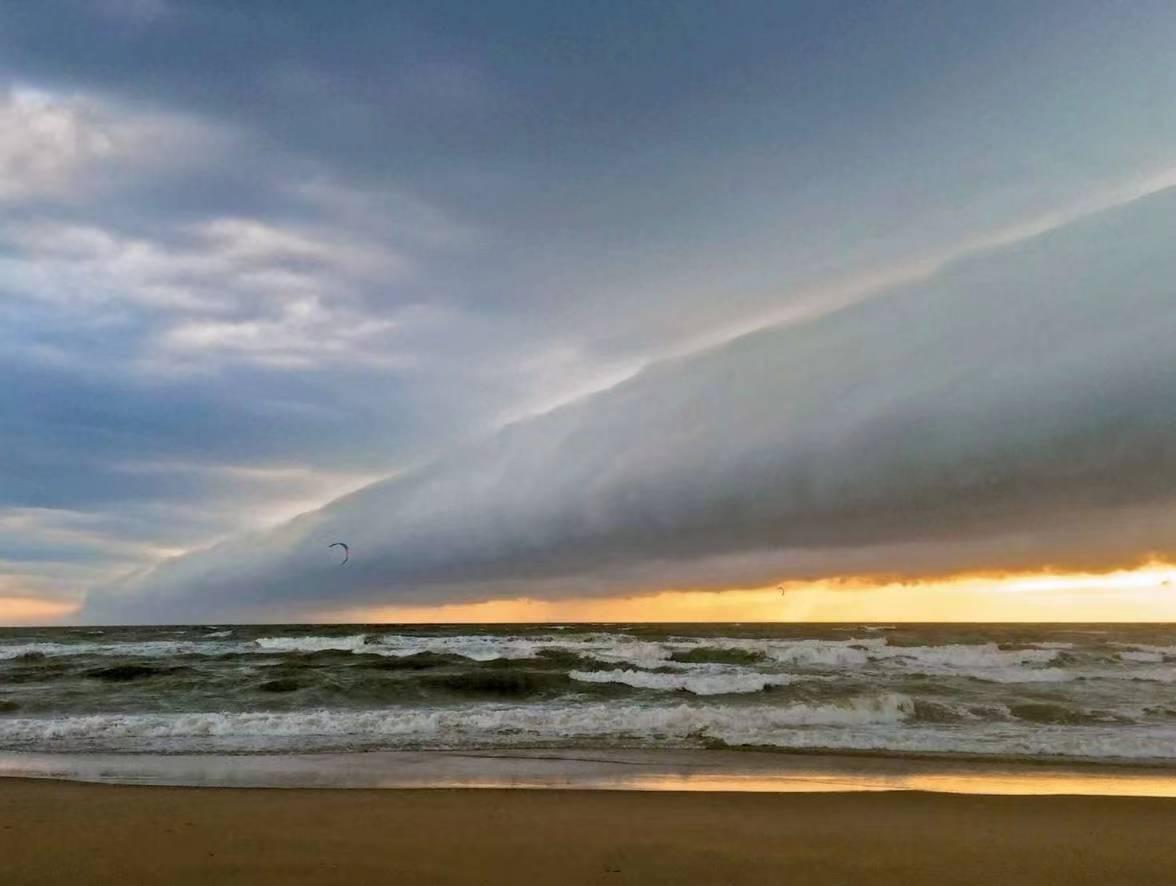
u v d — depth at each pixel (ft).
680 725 46.98
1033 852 22.35
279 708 57.11
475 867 20.45
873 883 19.80
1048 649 110.93
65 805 27.30
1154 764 37.14
